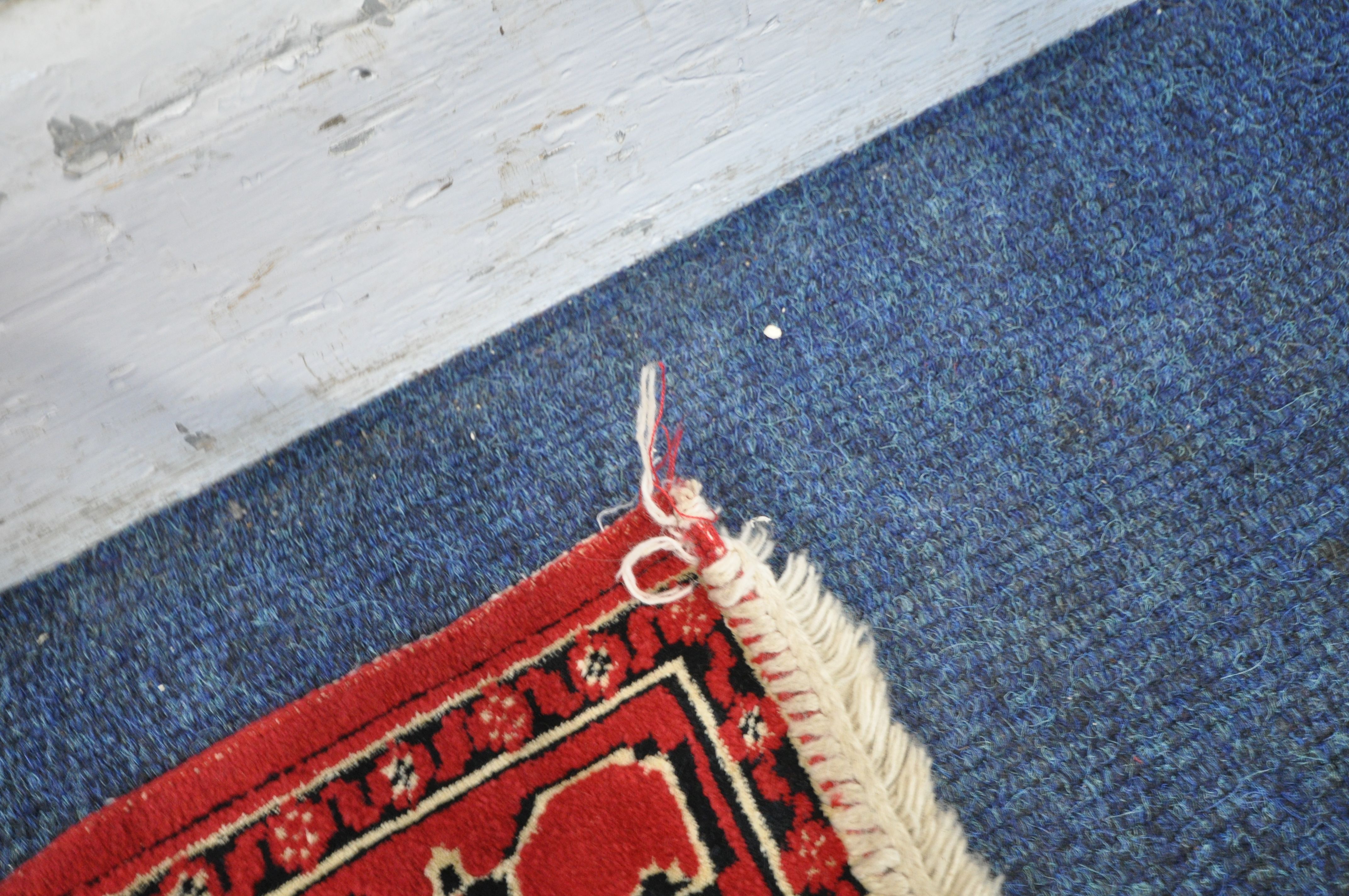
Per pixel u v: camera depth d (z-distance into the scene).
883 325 0.91
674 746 0.81
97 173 0.54
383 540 0.88
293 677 0.85
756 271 0.94
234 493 0.90
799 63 0.79
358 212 0.68
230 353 0.75
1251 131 0.94
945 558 0.85
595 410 0.91
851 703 0.80
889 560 0.85
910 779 0.78
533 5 0.58
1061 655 0.82
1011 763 0.80
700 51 0.71
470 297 0.85
